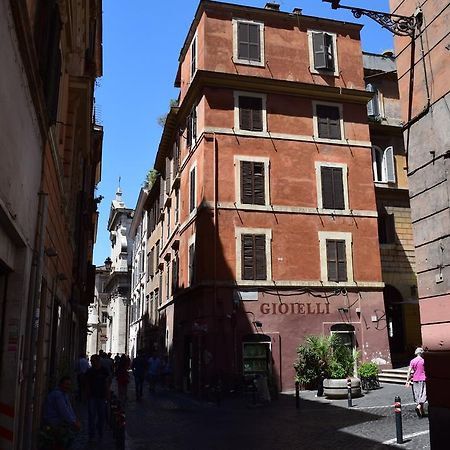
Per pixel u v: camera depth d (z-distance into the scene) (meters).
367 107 30.75
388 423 13.55
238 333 23.23
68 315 19.88
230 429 14.02
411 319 28.33
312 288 24.61
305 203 25.55
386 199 29.47
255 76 25.81
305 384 22.78
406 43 10.92
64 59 12.11
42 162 8.50
